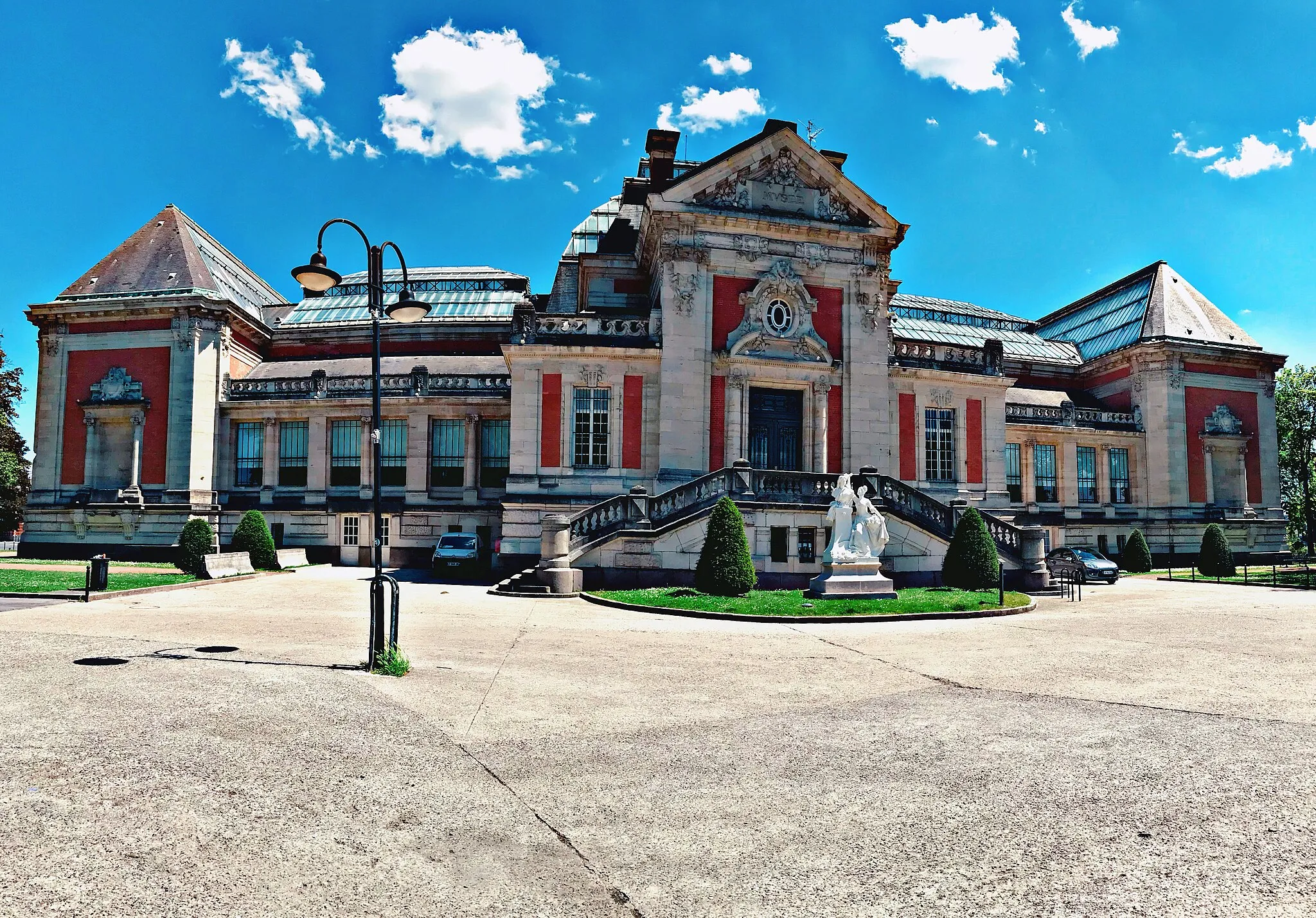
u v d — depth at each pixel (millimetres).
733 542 23094
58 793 6984
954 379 36156
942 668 13352
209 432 41469
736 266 32344
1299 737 9109
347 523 41844
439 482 42281
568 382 31703
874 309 33469
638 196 44031
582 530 25406
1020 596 23297
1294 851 6059
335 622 18281
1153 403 48625
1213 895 5355
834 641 16281
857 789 7438
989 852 6066
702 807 6992
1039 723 9758
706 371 31500
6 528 56000
